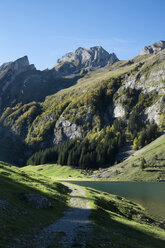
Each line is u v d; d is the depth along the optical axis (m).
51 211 36.41
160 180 135.12
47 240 22.03
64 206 43.94
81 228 28.95
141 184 128.38
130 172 158.38
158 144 184.50
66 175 198.38
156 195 92.25
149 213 61.72
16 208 30.33
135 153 197.62
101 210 45.16
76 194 63.22
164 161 155.25
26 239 20.86
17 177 57.53
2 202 30.38
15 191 39.31
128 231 34.38
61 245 21.44
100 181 154.50
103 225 33.47
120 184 133.38
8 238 19.62
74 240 23.55
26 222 26.20
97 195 67.50
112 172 169.88
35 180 64.00
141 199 84.50
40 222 28.38
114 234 29.84
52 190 56.34
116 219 41.06
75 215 36.97
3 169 64.62
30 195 37.22
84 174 190.88
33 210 32.81
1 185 40.44
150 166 155.62
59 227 28.22
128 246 26.27
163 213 61.94
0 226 21.81
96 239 25.50
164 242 32.50
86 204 48.25
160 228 46.75
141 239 31.52
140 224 42.78
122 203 65.75
